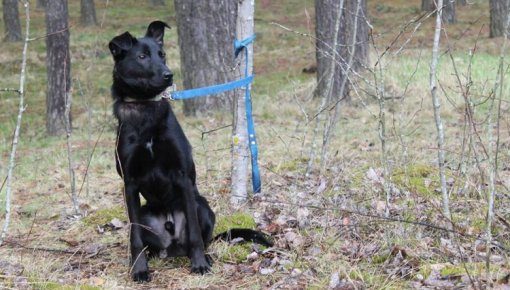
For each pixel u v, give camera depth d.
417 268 4.59
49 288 4.61
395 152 8.30
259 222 6.00
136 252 4.92
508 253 4.77
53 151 11.54
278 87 16.97
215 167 8.59
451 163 7.57
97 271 5.10
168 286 4.77
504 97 12.08
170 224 5.21
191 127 12.47
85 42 26.38
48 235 6.13
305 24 28.67
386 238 5.05
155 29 5.32
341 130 10.74
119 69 4.90
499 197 6.08
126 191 4.96
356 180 7.11
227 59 13.41
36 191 8.11
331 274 4.59
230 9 13.30
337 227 5.51
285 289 4.49
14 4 27.34
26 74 22.80
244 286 4.66
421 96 12.89
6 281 4.74
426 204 6.01
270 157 9.05
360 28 13.54
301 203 6.33
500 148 8.31
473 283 3.91
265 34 26.55
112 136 12.89
